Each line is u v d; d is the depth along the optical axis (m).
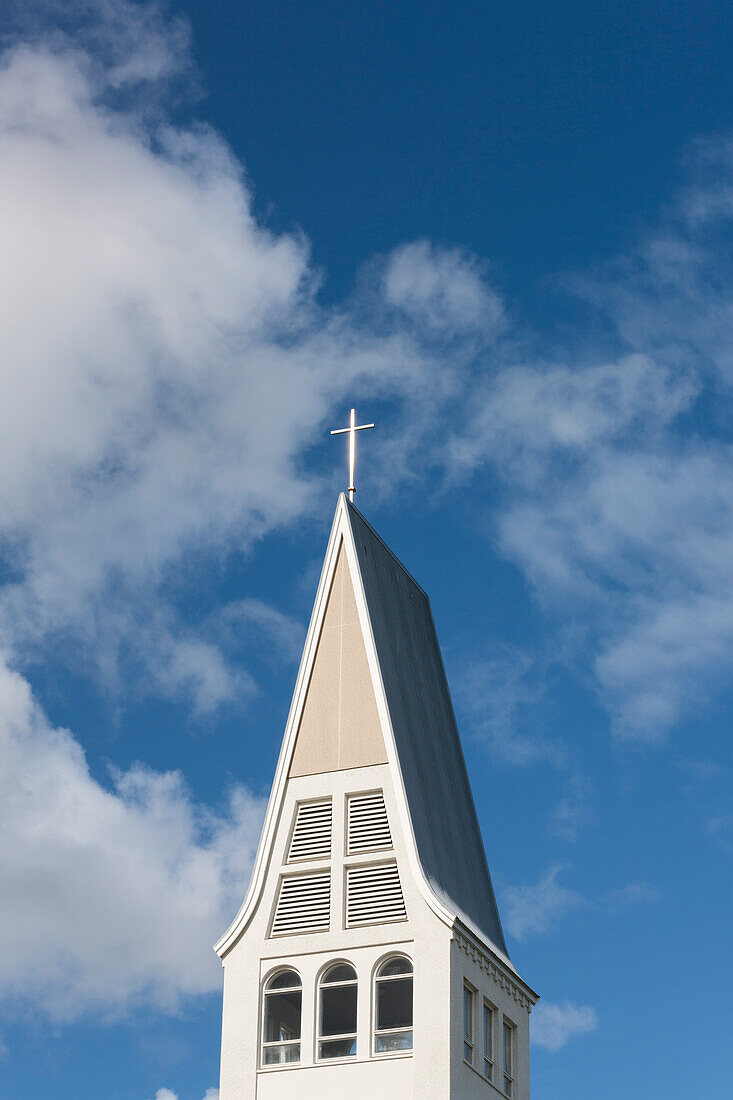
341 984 56.25
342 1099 54.28
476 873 63.72
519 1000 61.25
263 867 58.81
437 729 65.88
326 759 60.06
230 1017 56.66
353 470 66.94
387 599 65.69
